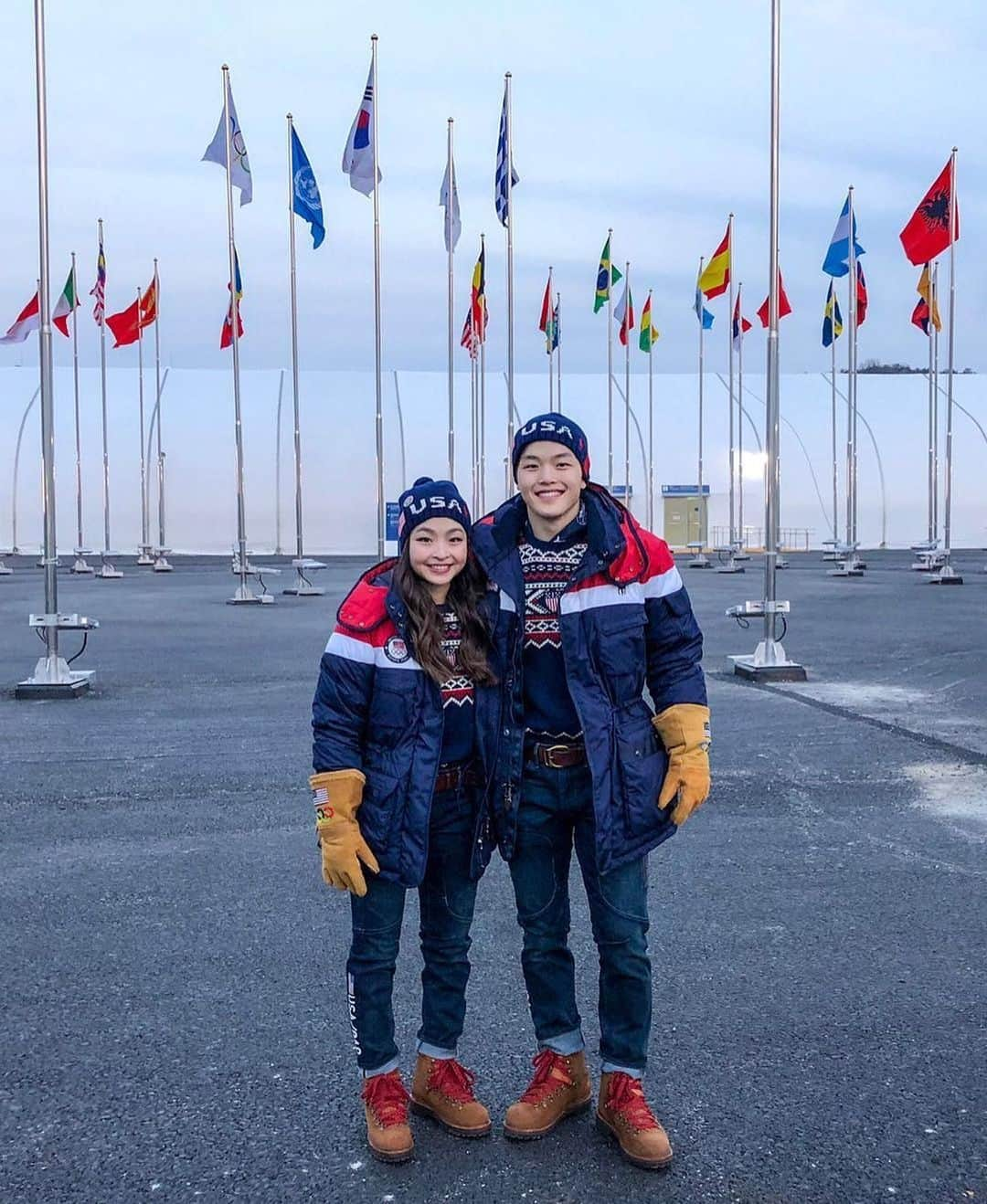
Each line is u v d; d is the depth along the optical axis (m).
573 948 5.20
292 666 15.18
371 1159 3.54
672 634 3.73
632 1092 3.62
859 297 34.62
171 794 8.20
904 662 14.89
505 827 3.65
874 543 54.09
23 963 5.05
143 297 40.44
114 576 36.81
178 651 16.86
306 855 6.71
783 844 6.84
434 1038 3.78
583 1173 3.47
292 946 5.25
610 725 3.61
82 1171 3.46
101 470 51.78
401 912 3.74
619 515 3.66
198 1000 4.66
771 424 13.62
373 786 3.64
